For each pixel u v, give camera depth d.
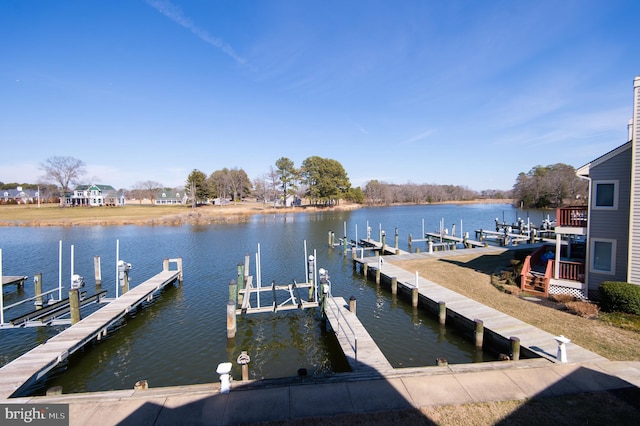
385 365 10.23
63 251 33.16
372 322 15.83
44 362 10.63
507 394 7.93
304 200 110.38
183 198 115.25
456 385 8.32
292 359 12.91
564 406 7.44
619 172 14.40
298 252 33.50
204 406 7.52
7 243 37.34
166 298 19.66
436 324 15.48
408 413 7.24
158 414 7.26
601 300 14.04
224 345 13.98
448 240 38.28
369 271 23.78
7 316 17.33
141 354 13.21
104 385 11.16
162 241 39.56
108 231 48.09
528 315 13.84
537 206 84.69
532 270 18.73
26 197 103.81
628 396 7.80
